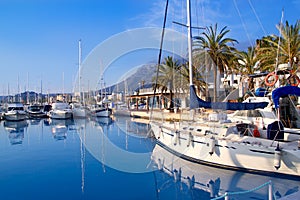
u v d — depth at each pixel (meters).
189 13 13.16
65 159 12.24
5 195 7.65
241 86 16.06
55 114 36.56
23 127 28.48
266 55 23.62
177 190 7.89
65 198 7.37
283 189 7.78
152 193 7.69
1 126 29.89
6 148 15.77
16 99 56.94
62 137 20.08
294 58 19.17
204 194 7.61
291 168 8.59
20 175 9.73
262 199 7.15
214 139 10.20
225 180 8.77
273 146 8.91
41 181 8.94
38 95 59.50
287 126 10.48
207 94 18.62
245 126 10.80
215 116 12.26
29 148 15.66
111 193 7.70
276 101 9.01
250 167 9.39
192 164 10.76
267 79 12.12
